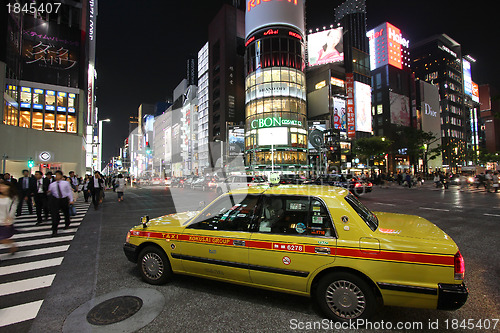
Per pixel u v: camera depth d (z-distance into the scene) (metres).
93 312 2.93
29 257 4.92
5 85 23.16
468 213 9.58
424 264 2.44
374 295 2.63
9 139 22.84
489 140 145.88
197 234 3.33
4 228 4.63
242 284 3.15
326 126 58.97
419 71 119.19
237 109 69.50
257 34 52.78
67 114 29.34
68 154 28.36
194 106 82.06
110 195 19.55
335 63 71.12
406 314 2.87
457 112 114.06
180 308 2.99
